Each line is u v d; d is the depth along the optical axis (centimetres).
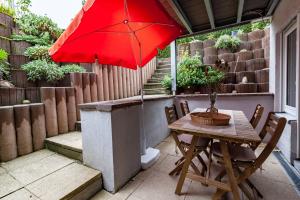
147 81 597
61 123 290
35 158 233
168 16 216
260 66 461
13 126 229
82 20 181
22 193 161
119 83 445
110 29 228
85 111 208
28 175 191
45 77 323
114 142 191
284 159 262
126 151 212
